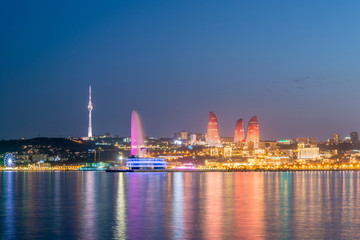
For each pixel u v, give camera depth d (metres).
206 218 87.88
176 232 72.94
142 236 69.88
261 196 138.62
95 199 128.38
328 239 67.62
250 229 75.44
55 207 107.69
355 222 82.62
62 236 70.25
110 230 74.88
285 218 87.69
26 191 162.25
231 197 135.00
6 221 84.81
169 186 195.88
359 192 156.50
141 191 161.75
